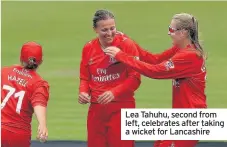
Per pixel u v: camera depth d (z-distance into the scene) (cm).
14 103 2408
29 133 2441
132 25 7550
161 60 2641
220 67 5622
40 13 8212
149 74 2377
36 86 2400
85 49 2550
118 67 2506
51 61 5859
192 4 8444
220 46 6531
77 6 8475
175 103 2422
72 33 7262
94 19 2475
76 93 4750
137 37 7006
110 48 2412
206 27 7375
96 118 2572
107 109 2542
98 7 8444
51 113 4244
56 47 6594
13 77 2431
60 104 4456
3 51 6488
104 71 2517
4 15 8119
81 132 3806
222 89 4891
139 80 2506
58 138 3634
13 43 6869
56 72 5422
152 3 8512
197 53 2361
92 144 2611
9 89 2420
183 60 2359
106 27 2452
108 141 2589
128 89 2481
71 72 5422
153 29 7325
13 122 2408
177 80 2403
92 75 2547
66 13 8169
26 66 2438
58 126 3944
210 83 5066
